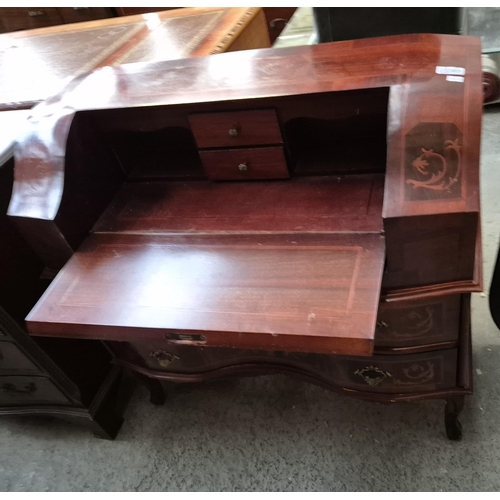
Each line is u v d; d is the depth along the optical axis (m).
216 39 1.38
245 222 0.86
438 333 0.88
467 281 0.76
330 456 1.16
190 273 0.79
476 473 1.07
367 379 0.98
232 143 0.89
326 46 0.91
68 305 0.79
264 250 0.79
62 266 0.95
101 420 1.28
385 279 0.77
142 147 1.09
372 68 0.80
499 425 1.13
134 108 0.88
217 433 1.27
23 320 1.09
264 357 1.03
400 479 1.09
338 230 0.79
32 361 1.14
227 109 0.84
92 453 1.30
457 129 0.69
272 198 0.89
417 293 0.77
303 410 1.26
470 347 0.99
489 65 1.29
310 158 0.94
